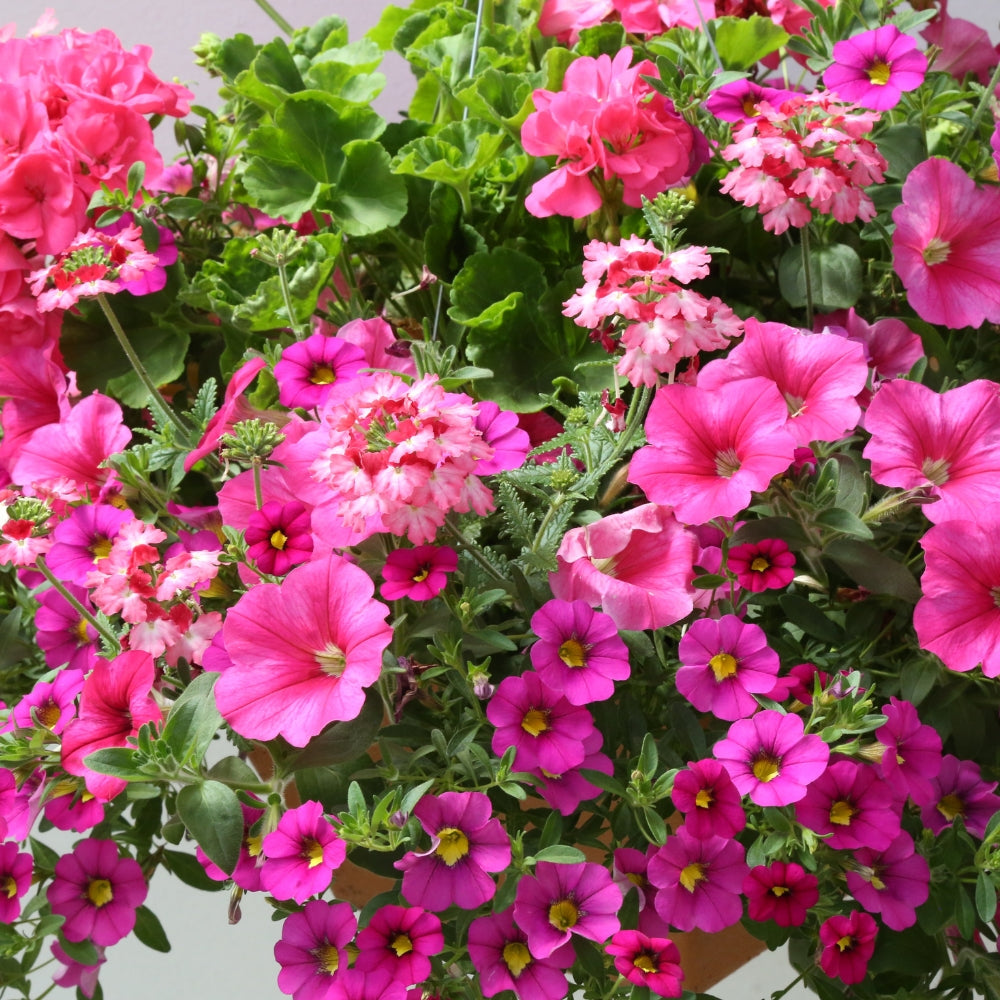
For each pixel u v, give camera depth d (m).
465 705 0.85
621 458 0.88
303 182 1.00
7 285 0.94
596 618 0.82
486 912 0.83
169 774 0.79
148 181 0.97
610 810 0.84
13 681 0.93
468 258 0.95
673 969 0.81
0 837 0.84
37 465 0.89
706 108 0.94
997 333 0.96
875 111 0.92
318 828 0.80
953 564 0.81
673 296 0.81
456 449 0.78
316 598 0.80
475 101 0.98
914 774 0.83
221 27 1.27
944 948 0.85
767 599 0.87
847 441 0.87
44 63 0.98
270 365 0.91
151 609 0.81
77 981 0.88
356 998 0.80
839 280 0.94
